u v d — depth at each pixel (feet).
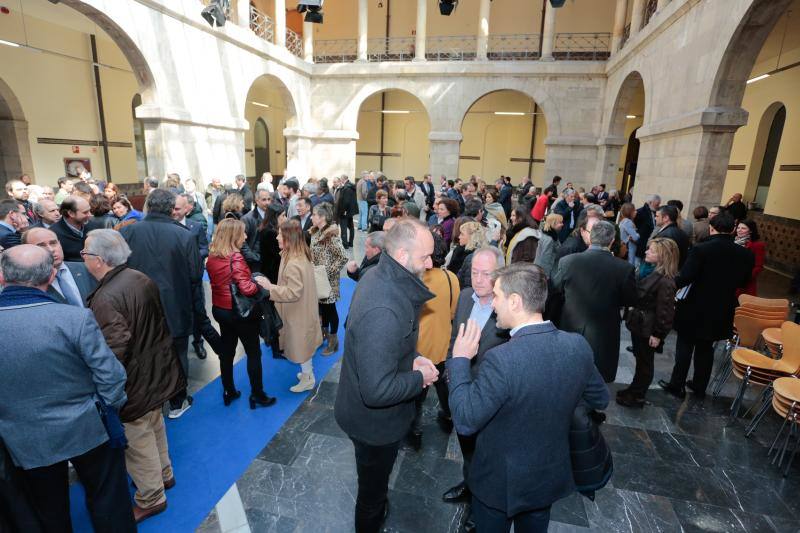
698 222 17.63
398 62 47.32
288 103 47.50
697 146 20.92
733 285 11.30
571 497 8.66
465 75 46.32
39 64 33.27
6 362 5.25
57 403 5.60
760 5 16.55
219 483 8.79
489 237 16.06
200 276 11.13
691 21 22.56
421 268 5.79
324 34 60.90
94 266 7.14
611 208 30.04
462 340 5.61
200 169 33.78
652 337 11.17
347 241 31.27
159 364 7.47
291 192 22.52
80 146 37.22
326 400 11.92
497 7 55.47
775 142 32.78
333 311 14.25
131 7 26.27
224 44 35.68
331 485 8.81
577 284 9.88
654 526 8.00
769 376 10.72
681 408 11.91
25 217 11.38
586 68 43.47
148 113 29.01
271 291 10.32
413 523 7.96
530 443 4.98
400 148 65.00
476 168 63.00
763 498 8.72
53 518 6.19
